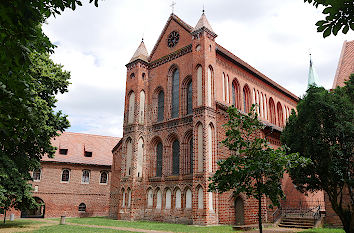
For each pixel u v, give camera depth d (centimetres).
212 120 2798
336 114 1873
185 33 3256
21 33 548
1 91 568
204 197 2561
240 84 3369
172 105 3259
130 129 3397
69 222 3106
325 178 1931
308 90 2045
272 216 2742
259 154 1260
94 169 4934
